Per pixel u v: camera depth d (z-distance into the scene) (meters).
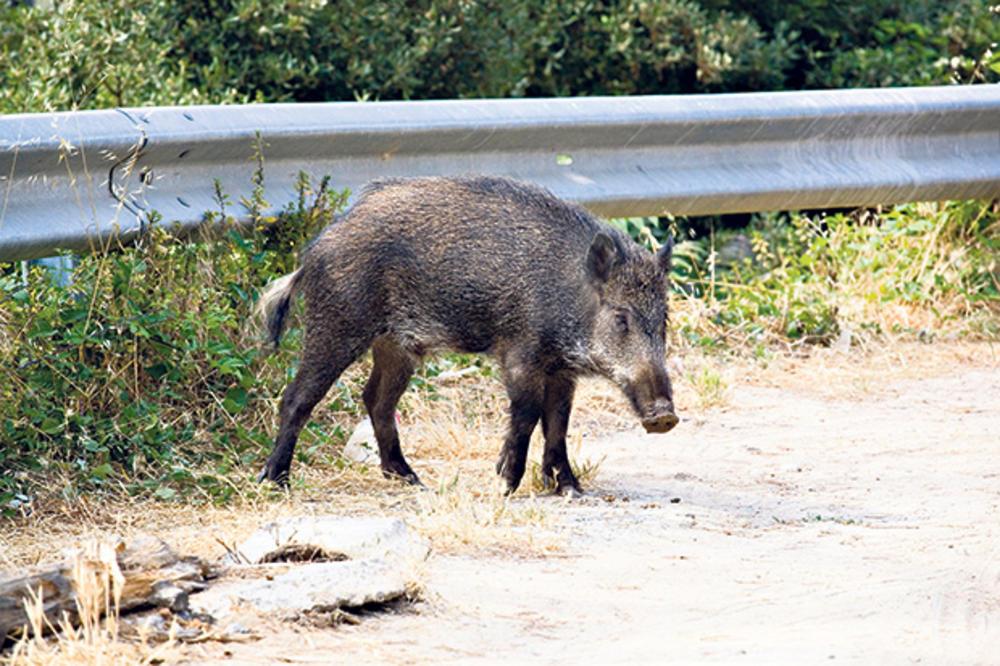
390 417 17.52
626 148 23.00
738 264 28.17
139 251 18.47
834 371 23.20
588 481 17.41
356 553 12.83
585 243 17.28
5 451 16.14
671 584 13.12
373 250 17.22
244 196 19.91
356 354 17.25
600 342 16.94
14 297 17.25
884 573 13.48
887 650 11.14
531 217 17.38
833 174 24.72
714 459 18.67
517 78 29.28
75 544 13.87
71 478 15.95
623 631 11.80
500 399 20.66
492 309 17.16
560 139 22.33
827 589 12.95
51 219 18.03
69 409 16.66
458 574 13.09
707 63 30.94
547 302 16.97
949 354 24.27
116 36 24.73
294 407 17.02
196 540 14.11
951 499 16.67
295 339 18.75
